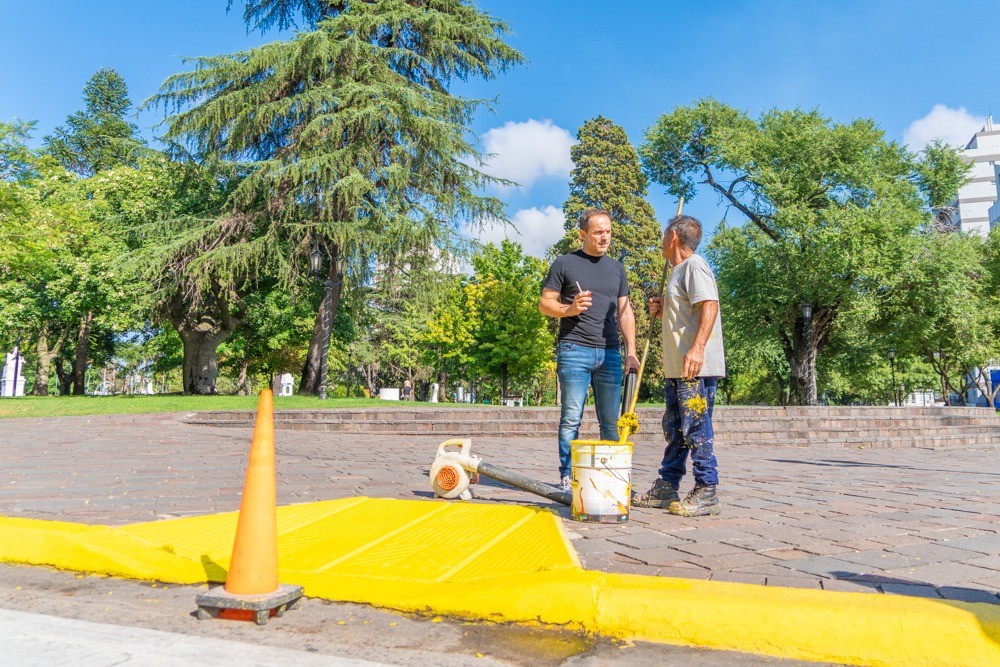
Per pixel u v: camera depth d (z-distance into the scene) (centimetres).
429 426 1183
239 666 184
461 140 2106
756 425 1256
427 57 2291
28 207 2403
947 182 2956
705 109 2991
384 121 2000
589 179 4375
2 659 186
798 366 3016
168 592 256
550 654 198
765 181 2631
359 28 2094
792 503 467
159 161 2220
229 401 1678
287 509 398
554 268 472
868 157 2648
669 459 432
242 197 2023
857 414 1377
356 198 1889
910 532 362
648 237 4316
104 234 2742
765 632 204
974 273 3012
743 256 2778
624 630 215
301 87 2136
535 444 1026
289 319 3066
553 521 362
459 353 3803
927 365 5216
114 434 1030
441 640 208
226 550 300
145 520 378
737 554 304
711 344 405
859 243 2394
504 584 238
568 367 468
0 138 2278
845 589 247
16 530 311
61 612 232
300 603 244
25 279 2766
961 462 897
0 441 905
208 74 2050
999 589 251
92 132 4766
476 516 375
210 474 587
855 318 2641
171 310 2561
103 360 4647
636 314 4100
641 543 325
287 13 2388
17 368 3622
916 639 194
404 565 279
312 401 1769
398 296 2462
